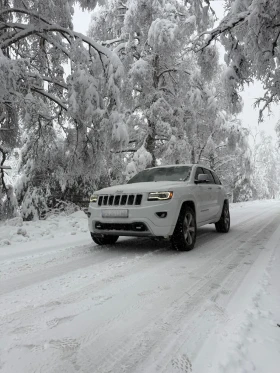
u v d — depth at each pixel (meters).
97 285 3.15
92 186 12.13
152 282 3.23
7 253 4.93
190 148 14.52
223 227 7.19
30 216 11.18
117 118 8.89
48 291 2.97
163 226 4.52
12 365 1.66
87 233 7.18
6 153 9.71
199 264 4.03
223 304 2.55
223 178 22.23
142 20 12.79
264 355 1.71
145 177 6.14
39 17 7.86
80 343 1.91
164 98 13.55
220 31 6.34
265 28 5.37
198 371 1.58
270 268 3.68
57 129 11.64
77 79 8.41
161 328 2.11
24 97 7.31
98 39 15.41
